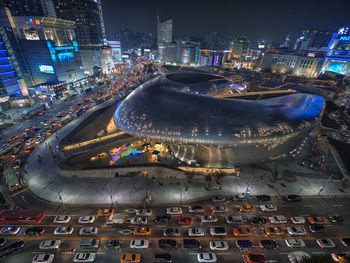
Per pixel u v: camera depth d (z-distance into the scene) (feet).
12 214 140.36
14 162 214.90
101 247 123.54
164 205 156.87
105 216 146.51
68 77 492.54
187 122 182.39
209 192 170.09
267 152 188.34
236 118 183.93
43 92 425.28
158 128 185.57
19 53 414.82
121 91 519.60
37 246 124.67
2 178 189.26
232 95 352.28
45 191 171.63
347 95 451.94
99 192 170.30
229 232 134.41
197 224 140.26
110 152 234.38
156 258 114.01
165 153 227.81
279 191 171.12
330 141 264.31
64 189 173.58
